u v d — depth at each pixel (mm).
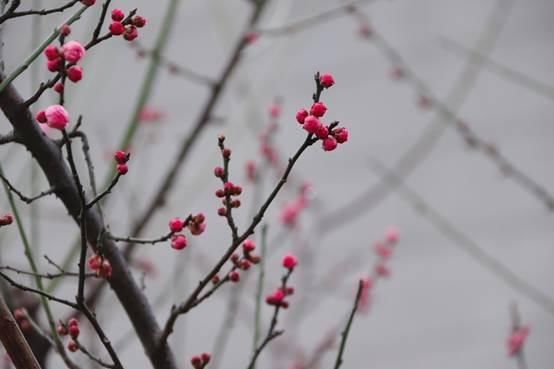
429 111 6195
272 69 4180
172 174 3594
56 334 2260
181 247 2066
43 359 2869
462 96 5883
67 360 2242
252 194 5797
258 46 4176
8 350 1830
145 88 3008
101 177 5344
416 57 6426
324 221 5203
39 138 2100
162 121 5172
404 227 6051
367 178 6113
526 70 6230
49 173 2129
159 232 3779
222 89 3742
